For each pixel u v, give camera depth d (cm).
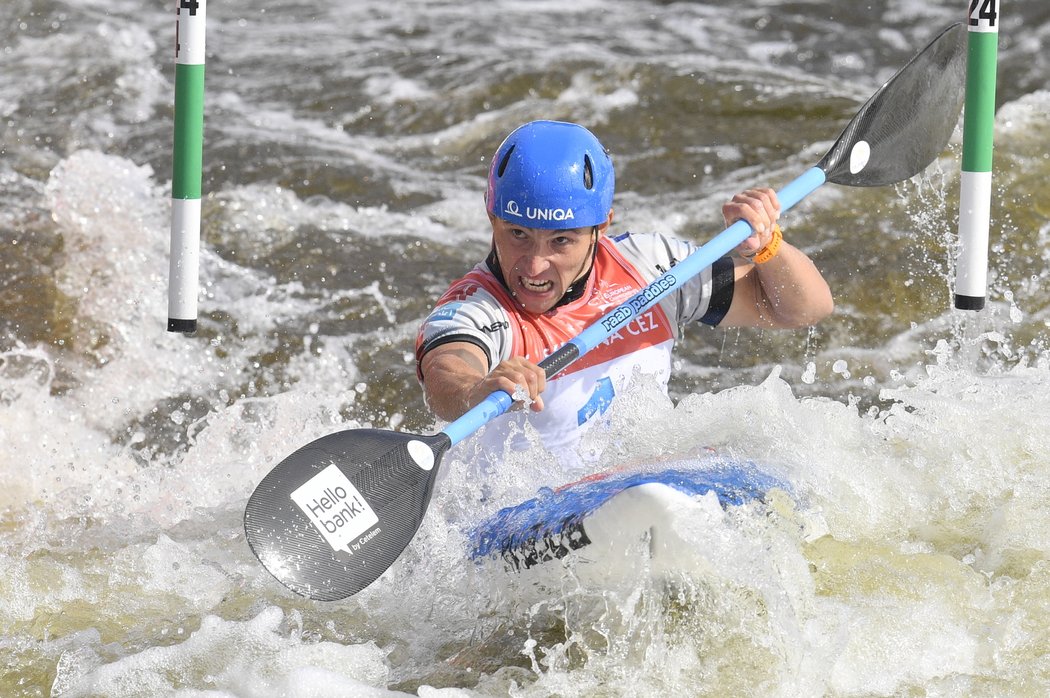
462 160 2184
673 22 2959
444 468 1030
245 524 861
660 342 1054
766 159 2108
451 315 1004
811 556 986
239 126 2262
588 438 1016
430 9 3105
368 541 886
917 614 905
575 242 967
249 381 1578
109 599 1004
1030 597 938
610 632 872
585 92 2397
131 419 1495
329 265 1808
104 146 2161
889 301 1697
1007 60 2506
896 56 2717
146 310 1680
